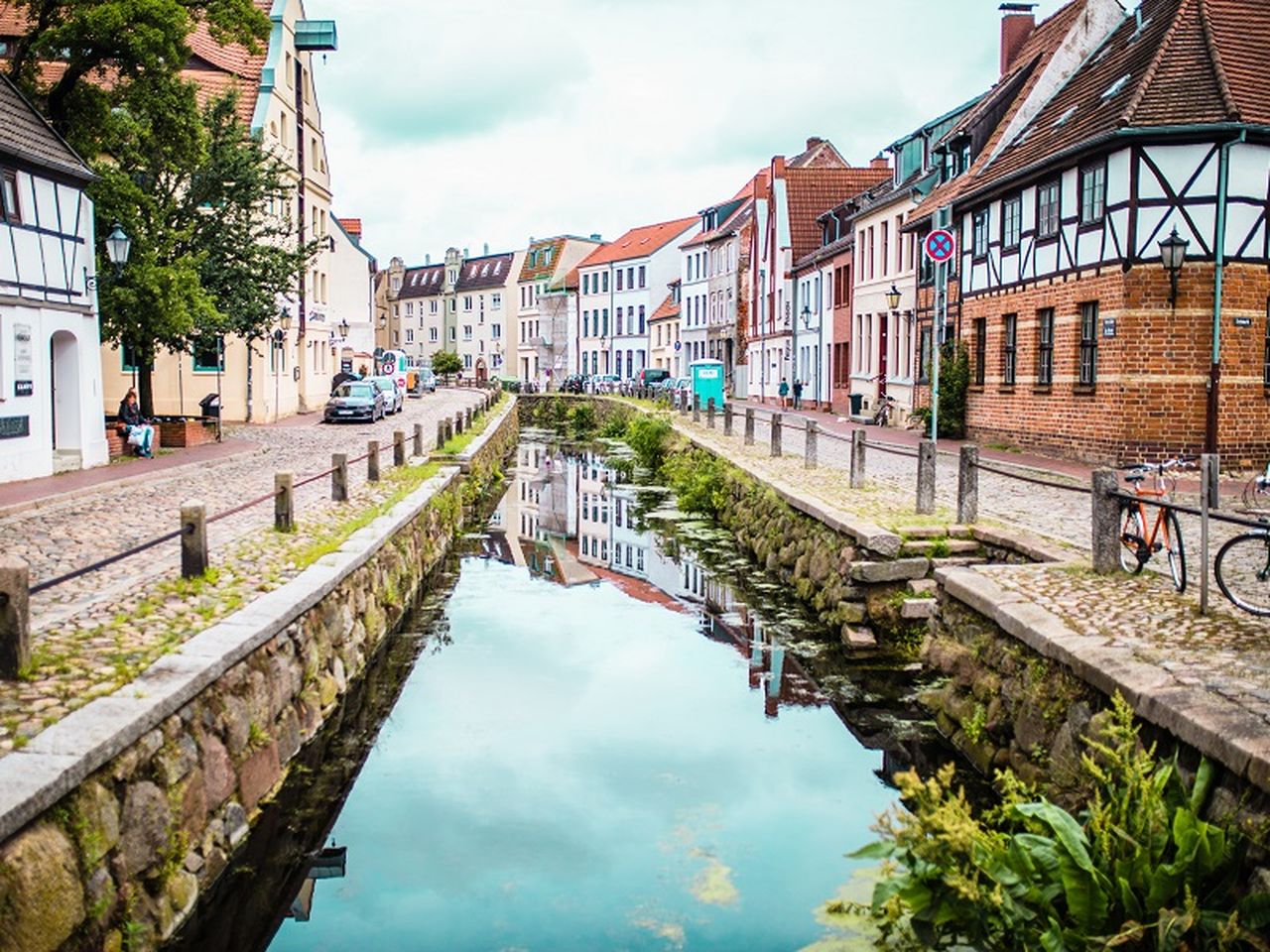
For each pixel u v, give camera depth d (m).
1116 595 9.02
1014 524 13.39
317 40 46.06
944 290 31.66
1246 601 8.60
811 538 15.38
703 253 74.19
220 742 7.50
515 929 6.80
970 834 5.42
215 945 6.73
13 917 4.94
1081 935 5.12
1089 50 29.17
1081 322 23.41
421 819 8.41
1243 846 5.12
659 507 26.36
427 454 25.98
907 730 10.03
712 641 13.82
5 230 19.03
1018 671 8.30
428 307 117.19
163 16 23.70
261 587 10.02
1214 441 20.98
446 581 18.00
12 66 24.02
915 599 12.51
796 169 57.03
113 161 30.97
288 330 44.75
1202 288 20.94
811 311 51.53
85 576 10.67
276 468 23.00
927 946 5.80
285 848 7.98
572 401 66.50
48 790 5.25
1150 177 20.98
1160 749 6.12
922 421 31.59
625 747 10.02
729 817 8.47
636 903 7.12
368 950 6.62
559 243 102.06
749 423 26.94
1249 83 21.53
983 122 31.78
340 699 10.86
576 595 16.83
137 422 25.52
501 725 10.61
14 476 18.89
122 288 25.06
